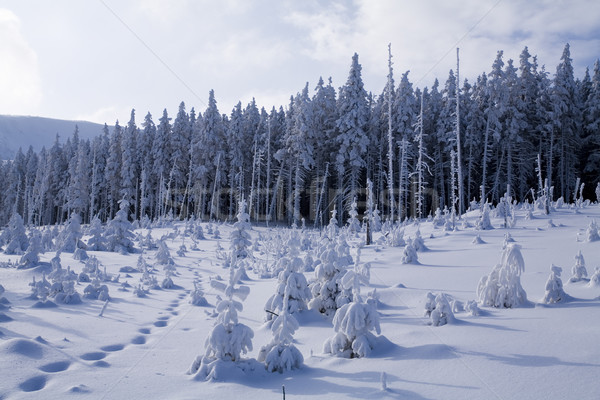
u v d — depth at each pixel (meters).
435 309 8.05
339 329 6.84
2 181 91.00
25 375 5.62
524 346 6.07
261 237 38.09
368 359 6.29
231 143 58.56
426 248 20.97
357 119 48.69
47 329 8.08
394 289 11.66
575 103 49.88
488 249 19.42
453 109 49.59
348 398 4.84
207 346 6.28
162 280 16.05
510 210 31.98
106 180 68.75
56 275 11.88
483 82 51.53
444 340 6.81
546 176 51.09
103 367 6.29
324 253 9.91
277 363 6.14
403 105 50.34
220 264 22.19
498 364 5.45
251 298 12.55
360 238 31.31
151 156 63.06
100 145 71.62
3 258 19.14
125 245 25.98
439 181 54.25
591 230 18.34
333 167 55.25
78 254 20.17
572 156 50.38
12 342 6.56
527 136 50.81
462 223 29.92
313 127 53.44
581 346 5.82
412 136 49.88
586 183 52.94
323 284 9.74
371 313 6.68
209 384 5.58
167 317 10.12
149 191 62.19
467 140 48.72
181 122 60.41
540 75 53.06
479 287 9.66
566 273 12.60
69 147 81.38
